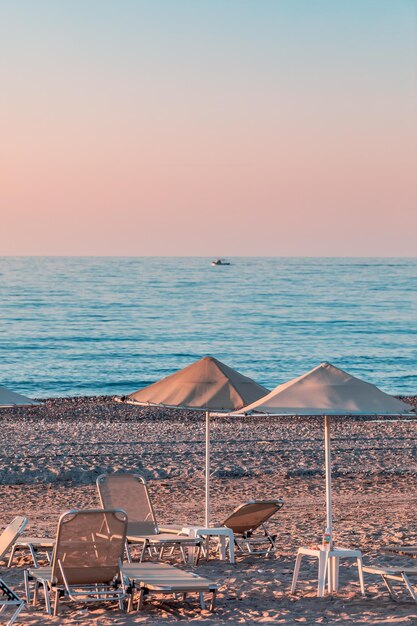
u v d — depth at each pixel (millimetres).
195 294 184375
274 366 86500
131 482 17391
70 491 26766
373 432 40500
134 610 13289
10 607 13500
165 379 17828
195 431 39844
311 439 37844
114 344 101312
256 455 33375
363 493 26781
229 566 16766
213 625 12312
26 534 19922
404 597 13891
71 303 155000
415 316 145125
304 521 22000
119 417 46094
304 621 12445
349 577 15570
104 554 12953
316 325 128875
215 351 97312
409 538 19359
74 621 12609
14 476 28531
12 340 102438
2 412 47469
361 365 87875
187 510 23844
